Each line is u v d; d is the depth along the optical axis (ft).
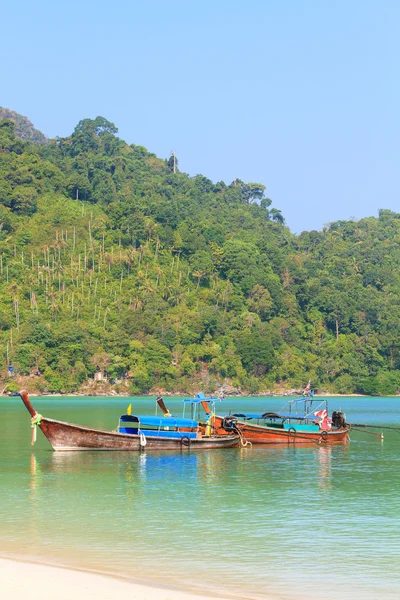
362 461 219.41
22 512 137.59
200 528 125.80
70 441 219.82
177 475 185.88
